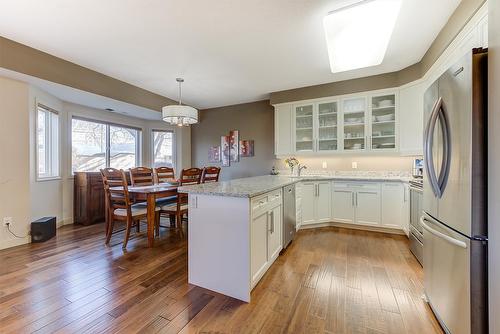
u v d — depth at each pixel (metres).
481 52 1.15
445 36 2.29
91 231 3.59
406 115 3.41
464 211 1.20
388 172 3.92
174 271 2.25
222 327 1.50
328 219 3.80
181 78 3.71
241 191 1.88
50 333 1.43
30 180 3.11
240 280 1.81
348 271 2.25
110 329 1.47
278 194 2.53
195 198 2.01
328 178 3.77
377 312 1.64
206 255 1.96
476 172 1.15
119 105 4.12
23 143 3.02
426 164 1.62
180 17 2.16
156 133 5.70
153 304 1.74
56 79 2.97
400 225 3.30
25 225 3.04
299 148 4.38
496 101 1.03
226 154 5.44
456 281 1.28
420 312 1.63
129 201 2.87
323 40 2.57
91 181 4.04
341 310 1.66
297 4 1.98
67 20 2.20
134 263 2.43
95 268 2.30
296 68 3.34
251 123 5.18
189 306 1.71
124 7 2.02
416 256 2.52
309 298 1.81
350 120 3.92
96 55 2.93
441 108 1.44
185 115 3.33
